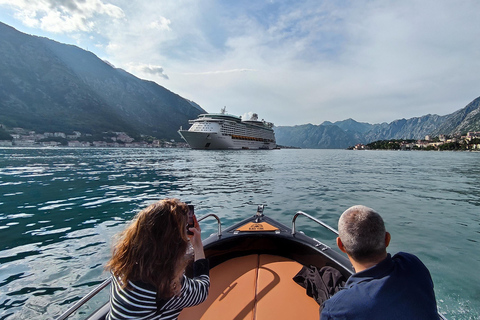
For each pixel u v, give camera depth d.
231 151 85.44
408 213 9.07
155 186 14.77
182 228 1.47
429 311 1.30
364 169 28.66
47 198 11.40
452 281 4.50
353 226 1.48
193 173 21.95
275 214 8.85
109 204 10.27
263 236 3.79
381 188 14.75
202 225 7.68
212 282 3.17
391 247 6.02
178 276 1.43
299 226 7.50
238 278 3.24
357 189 14.27
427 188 14.95
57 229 7.31
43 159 35.81
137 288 1.32
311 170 26.33
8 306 3.87
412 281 1.35
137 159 39.81
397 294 1.30
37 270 4.93
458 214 8.94
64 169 23.75
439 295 4.11
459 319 3.58
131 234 1.39
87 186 14.59
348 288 1.44
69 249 5.92
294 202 10.73
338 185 15.76
